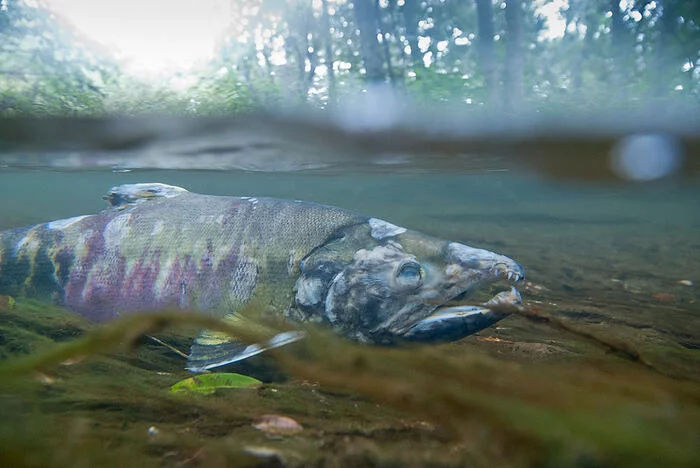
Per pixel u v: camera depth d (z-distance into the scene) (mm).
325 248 414
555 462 136
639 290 696
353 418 237
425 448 198
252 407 252
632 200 2119
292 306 406
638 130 1071
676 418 139
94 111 1070
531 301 608
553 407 140
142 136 1134
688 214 2486
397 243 410
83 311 435
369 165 1495
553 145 1190
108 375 276
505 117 1106
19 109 1049
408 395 157
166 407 242
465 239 1184
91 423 209
